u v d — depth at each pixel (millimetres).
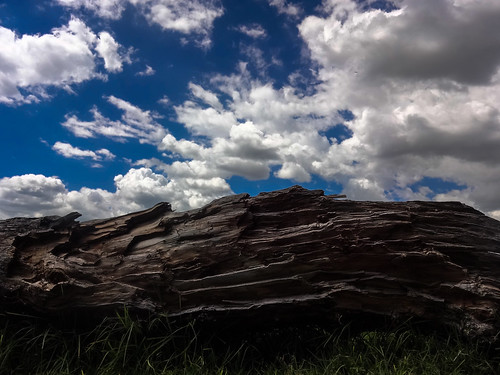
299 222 4004
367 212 3977
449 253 3668
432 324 3488
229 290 3496
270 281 3510
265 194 4277
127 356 3248
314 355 3404
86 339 3461
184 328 3506
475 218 4000
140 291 3498
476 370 3127
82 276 3555
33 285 3408
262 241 3791
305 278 3574
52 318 3463
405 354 3336
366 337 3723
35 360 3283
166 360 3273
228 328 3531
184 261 3711
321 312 3479
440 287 3480
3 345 3307
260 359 3629
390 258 3600
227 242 3801
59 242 3854
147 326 3420
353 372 3115
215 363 3307
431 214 3955
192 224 4059
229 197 4273
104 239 4043
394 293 3506
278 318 3480
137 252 3885
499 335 3180
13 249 3645
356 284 3564
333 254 3656
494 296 3297
